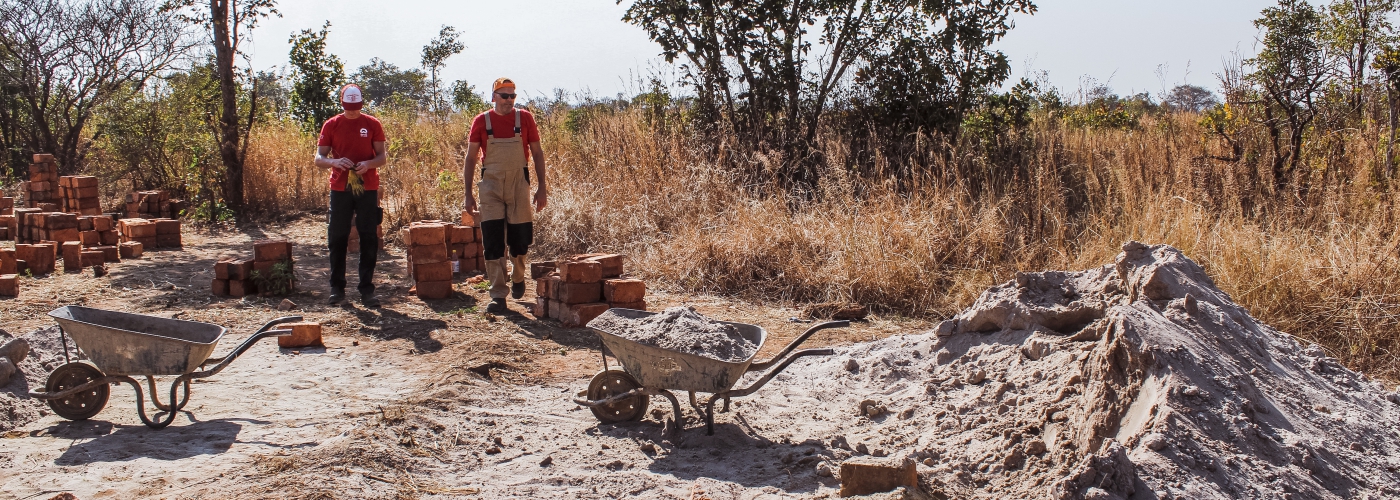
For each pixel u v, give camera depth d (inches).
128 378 174.6
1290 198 317.1
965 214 343.3
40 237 405.4
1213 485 125.9
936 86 449.1
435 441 170.6
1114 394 148.6
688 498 143.6
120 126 556.1
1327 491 129.6
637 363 174.2
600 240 405.4
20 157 681.6
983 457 151.3
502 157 287.3
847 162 422.6
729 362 164.7
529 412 190.5
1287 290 249.0
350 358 233.5
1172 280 179.0
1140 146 414.0
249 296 312.7
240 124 541.3
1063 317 189.3
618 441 171.6
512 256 304.3
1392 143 340.2
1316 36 371.9
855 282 307.9
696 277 338.6
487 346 239.5
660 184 426.3
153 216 517.0
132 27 631.8
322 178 569.6
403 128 666.2
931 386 184.5
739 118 466.6
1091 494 120.2
